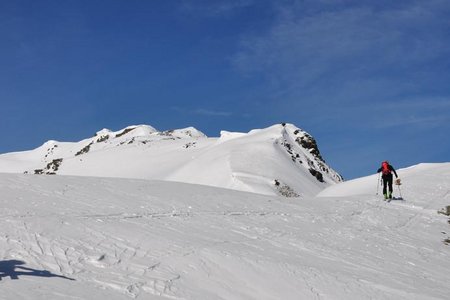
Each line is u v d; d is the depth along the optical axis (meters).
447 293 13.33
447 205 24.64
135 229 14.29
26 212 14.54
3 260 10.33
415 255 17.14
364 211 22.70
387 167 26.06
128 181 22.92
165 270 11.38
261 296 11.12
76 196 18.16
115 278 10.41
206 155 110.19
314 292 11.77
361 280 13.00
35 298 8.62
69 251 11.51
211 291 10.80
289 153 115.75
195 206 19.11
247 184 83.44
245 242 14.95
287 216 19.91
